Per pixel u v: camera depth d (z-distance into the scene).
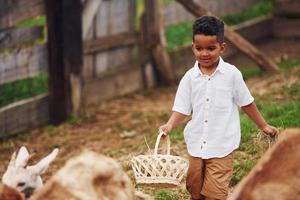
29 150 10.73
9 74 11.70
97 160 5.34
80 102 12.23
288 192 5.12
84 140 11.02
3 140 11.34
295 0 15.98
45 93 12.25
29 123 11.80
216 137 6.40
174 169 6.23
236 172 7.91
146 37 13.97
